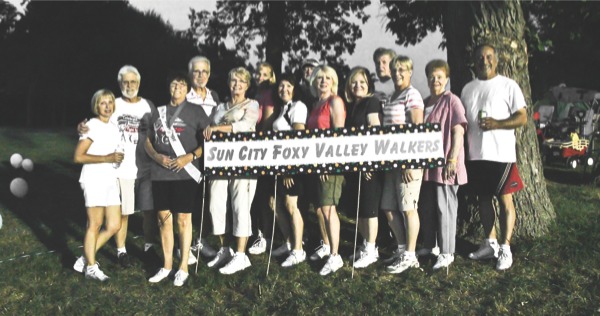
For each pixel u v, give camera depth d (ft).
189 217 18.15
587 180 35.01
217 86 54.75
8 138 67.21
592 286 17.01
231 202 19.07
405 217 18.43
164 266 18.51
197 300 17.07
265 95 20.02
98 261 20.31
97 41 114.01
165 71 98.73
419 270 18.40
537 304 16.16
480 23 21.24
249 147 18.03
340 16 54.39
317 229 23.67
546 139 44.34
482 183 18.44
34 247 22.06
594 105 47.57
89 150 17.94
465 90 18.71
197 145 18.15
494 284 17.46
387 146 17.62
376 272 18.62
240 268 18.98
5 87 119.44
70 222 26.04
